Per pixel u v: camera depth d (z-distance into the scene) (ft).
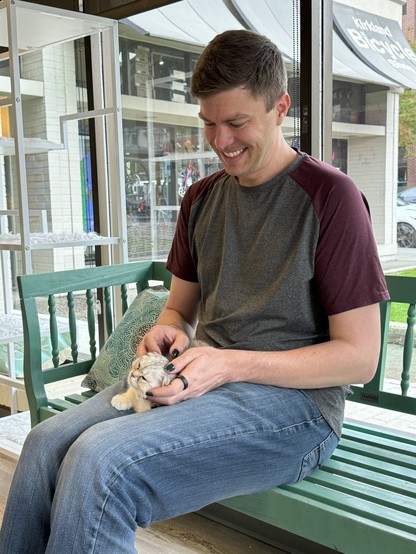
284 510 4.22
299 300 4.18
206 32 8.88
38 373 6.39
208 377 3.92
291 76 7.47
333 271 4.03
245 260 4.40
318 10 7.07
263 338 4.28
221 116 3.96
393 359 7.70
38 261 12.60
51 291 6.62
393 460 4.81
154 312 6.73
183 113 9.55
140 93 10.04
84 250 11.93
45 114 11.70
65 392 10.37
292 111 7.53
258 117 3.99
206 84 3.89
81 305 11.50
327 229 4.06
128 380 4.04
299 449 4.19
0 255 9.70
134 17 9.57
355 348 4.03
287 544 5.84
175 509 3.83
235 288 4.43
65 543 3.33
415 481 4.45
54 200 11.96
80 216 11.50
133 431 3.65
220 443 3.81
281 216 4.25
